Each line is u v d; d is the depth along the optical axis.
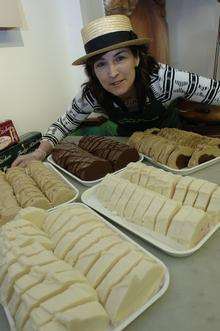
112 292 0.43
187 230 0.54
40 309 0.40
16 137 1.11
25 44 1.29
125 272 0.45
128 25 0.91
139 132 1.09
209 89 0.97
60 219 0.61
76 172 0.90
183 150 0.88
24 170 0.96
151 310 0.44
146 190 0.67
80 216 0.61
